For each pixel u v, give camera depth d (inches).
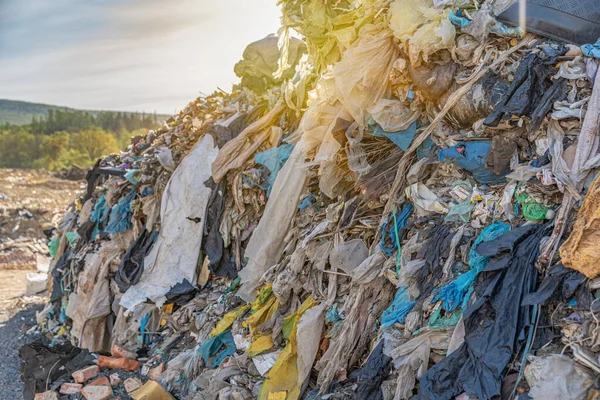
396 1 215.6
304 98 291.6
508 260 162.4
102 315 322.7
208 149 316.8
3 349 354.0
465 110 196.4
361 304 206.4
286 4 269.9
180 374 256.1
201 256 305.9
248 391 217.5
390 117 215.3
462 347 159.2
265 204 284.7
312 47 271.1
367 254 220.4
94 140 4362.7
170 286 298.2
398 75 214.8
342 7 250.2
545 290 152.4
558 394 133.8
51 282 444.1
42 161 4109.3
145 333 303.3
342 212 232.2
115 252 336.8
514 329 152.0
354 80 220.1
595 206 151.8
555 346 148.4
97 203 378.9
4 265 666.8
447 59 204.1
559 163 171.3
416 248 194.9
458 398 152.1
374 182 221.8
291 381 210.8
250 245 260.7
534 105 181.5
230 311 267.1
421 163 208.1
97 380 267.0
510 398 145.2
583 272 147.0
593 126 170.4
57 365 288.5
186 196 307.6
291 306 235.9
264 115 314.7
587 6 193.2
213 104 386.0
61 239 425.4
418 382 168.7
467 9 206.4
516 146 185.3
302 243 235.1
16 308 456.8
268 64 347.3
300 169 254.2
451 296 171.9
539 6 193.9
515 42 195.2
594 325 143.2
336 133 228.1
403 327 184.4
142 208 332.2
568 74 179.6
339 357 199.6
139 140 423.5
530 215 171.5
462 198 194.9
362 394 177.3
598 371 135.3
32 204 1010.7
